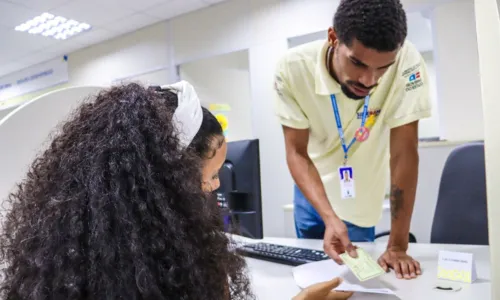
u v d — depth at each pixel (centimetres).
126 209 38
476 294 80
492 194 44
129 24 436
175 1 377
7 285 41
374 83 103
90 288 36
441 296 80
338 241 108
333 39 109
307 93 133
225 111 435
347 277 94
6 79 638
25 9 384
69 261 37
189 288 39
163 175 41
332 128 138
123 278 36
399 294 82
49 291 37
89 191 38
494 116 45
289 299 83
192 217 41
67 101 93
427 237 269
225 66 455
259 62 362
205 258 41
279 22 351
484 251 116
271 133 353
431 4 293
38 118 88
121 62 473
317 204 122
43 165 44
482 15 48
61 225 38
